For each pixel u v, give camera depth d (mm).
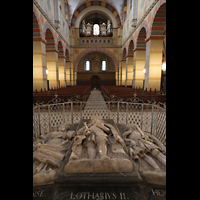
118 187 1783
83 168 1975
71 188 1770
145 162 2285
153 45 8578
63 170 2002
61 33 14125
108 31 22844
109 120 4000
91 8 18891
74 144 2453
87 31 23016
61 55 15297
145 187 1824
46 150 2385
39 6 8430
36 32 8578
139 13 10742
